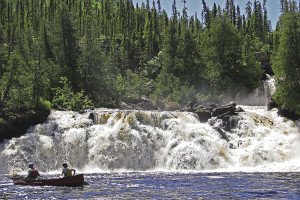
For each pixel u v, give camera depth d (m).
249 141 56.66
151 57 131.25
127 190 34.31
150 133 55.53
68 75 79.50
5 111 57.94
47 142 54.53
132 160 53.59
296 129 59.66
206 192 32.84
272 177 42.16
